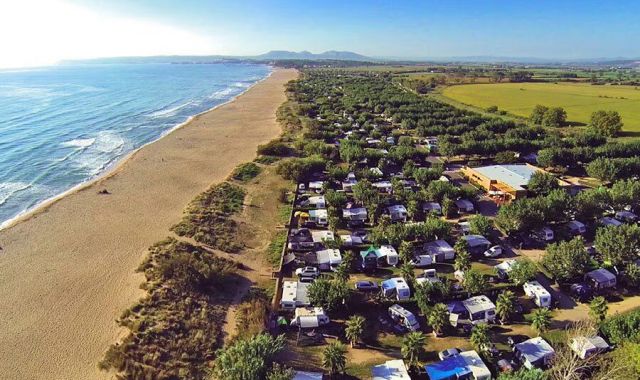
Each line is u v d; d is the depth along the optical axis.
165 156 130.00
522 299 58.59
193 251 70.31
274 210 90.44
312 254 69.88
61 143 147.38
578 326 49.12
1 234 76.94
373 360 47.66
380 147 134.12
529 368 44.38
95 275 63.66
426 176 101.56
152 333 50.31
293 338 51.25
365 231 79.69
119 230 78.69
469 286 57.88
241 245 75.06
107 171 119.00
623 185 87.31
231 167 119.94
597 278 59.97
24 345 49.50
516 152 129.62
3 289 60.25
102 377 44.72
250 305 56.69
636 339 44.91
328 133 152.62
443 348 49.41
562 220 80.94
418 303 55.97
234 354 43.47
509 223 75.44
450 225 76.50
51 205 90.12
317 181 105.88
